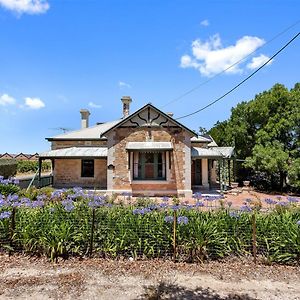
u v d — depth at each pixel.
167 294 6.01
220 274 7.03
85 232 7.96
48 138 27.72
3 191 14.47
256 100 30.62
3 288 6.13
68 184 26.28
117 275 6.88
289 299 5.84
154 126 22.39
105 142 27.73
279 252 7.75
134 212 8.36
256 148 26.92
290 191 26.38
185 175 22.08
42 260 7.66
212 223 8.05
